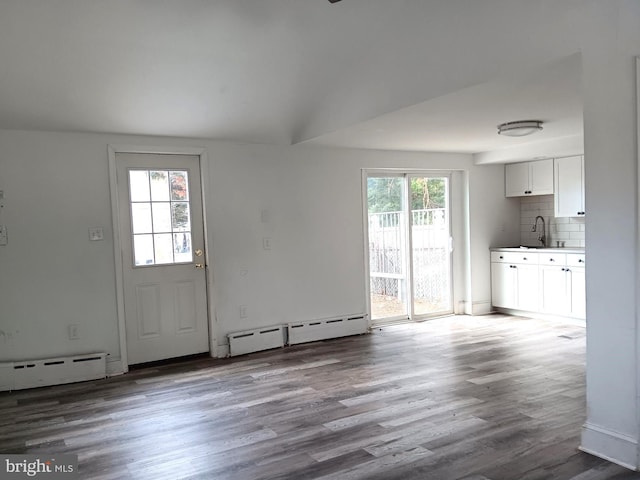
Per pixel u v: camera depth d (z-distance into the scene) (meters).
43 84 3.96
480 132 5.11
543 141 5.88
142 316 4.99
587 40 2.75
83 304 4.64
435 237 6.81
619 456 2.74
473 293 6.96
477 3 3.24
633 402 2.68
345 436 3.18
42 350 4.50
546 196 6.98
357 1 3.57
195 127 4.89
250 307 5.44
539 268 6.45
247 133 5.19
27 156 4.43
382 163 6.23
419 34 3.67
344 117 4.64
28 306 4.45
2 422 3.62
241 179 5.37
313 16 3.72
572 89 3.48
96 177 4.69
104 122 4.53
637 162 2.60
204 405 3.83
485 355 4.94
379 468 2.76
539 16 2.95
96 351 4.69
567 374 4.29
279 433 3.26
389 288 6.52
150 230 5.03
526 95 3.63
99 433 3.36
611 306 2.74
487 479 2.62
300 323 5.71
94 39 3.62
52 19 3.39
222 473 2.77
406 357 4.96
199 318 5.27
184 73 4.14
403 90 3.91
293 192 5.68
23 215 4.42
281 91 4.65
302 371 4.62
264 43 3.96
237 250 5.36
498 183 7.12
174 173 5.14
